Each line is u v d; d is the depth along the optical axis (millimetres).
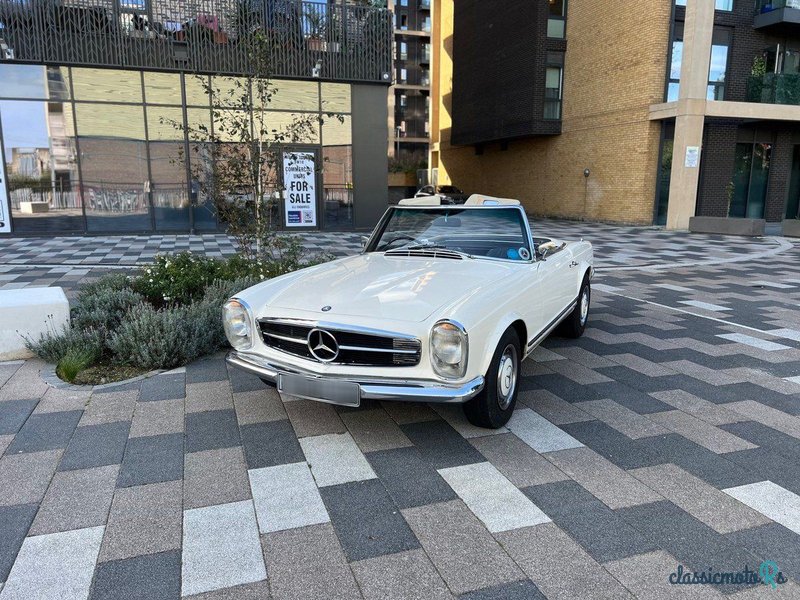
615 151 21938
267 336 3832
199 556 2670
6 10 14891
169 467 3480
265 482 3312
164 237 16375
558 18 24562
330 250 13930
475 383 3451
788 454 3658
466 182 35375
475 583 2492
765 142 21844
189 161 16781
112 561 2637
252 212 8180
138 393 4648
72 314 6262
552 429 4008
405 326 3389
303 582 2504
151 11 15719
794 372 5250
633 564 2611
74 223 16469
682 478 3355
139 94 16172
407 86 62875
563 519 2951
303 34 16906
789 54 21562
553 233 18812
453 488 3246
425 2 62531
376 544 2756
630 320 7273
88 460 3559
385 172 18562
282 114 17281
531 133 25250
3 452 3652
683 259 13164
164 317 5449
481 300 3646
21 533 2838
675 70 20266
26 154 15852
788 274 11133
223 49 16156
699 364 5480
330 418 4176
